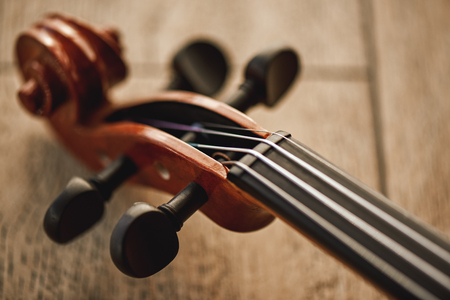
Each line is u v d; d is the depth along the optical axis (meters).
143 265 0.31
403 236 0.30
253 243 0.42
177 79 0.42
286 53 0.38
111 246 0.31
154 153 0.34
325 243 0.30
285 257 0.41
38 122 0.46
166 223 0.32
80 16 0.54
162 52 0.52
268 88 0.38
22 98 0.38
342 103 0.47
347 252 0.30
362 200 0.31
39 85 0.39
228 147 0.34
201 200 0.33
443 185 0.44
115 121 0.40
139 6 0.55
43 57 0.38
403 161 0.45
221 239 0.42
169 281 0.40
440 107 0.47
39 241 0.41
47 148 0.45
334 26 0.54
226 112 0.34
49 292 0.39
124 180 0.36
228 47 0.52
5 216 0.42
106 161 0.39
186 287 0.40
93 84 0.39
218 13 0.55
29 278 0.40
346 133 0.46
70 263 0.40
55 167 0.44
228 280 0.40
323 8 0.55
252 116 0.47
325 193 0.31
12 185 0.43
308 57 0.51
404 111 0.47
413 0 0.55
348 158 0.45
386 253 0.30
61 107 0.40
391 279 0.29
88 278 0.40
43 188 0.43
